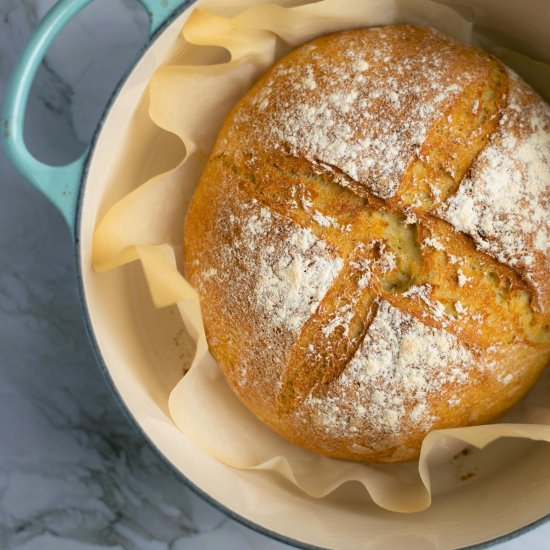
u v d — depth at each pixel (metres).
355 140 0.56
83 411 0.65
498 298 0.56
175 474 0.56
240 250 0.57
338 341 0.56
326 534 0.58
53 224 0.65
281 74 0.58
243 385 0.59
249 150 0.58
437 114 0.56
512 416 0.60
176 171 0.60
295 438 0.60
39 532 0.65
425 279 0.56
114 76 0.65
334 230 0.56
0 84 0.65
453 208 0.55
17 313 0.66
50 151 0.65
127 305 0.61
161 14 0.54
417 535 0.58
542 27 0.58
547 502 0.56
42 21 0.54
